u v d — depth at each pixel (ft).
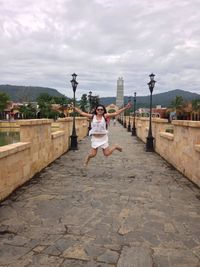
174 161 34.01
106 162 37.14
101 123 24.44
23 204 19.34
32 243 13.51
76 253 12.60
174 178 28.17
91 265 11.62
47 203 19.60
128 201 20.31
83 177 27.99
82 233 14.70
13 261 11.87
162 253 12.70
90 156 25.46
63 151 45.44
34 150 28.35
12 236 14.26
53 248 13.03
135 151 49.06
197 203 20.07
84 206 19.04
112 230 15.14
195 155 25.62
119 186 24.62
